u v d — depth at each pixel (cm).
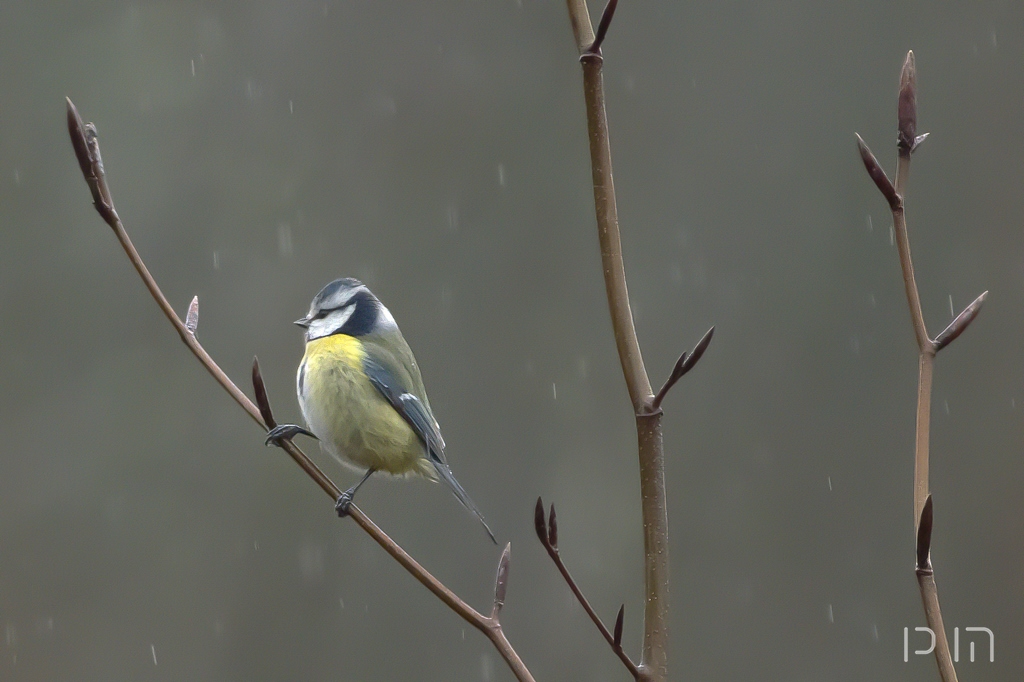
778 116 1581
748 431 1426
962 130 1509
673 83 1619
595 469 1428
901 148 320
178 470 1362
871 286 1470
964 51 1548
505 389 1470
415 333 1482
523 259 1535
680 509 1407
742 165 1570
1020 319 1400
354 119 1585
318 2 1617
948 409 1381
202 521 1339
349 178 1554
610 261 327
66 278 1462
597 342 1490
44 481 1362
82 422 1390
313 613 1303
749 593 1356
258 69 1598
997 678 1255
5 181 1492
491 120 1602
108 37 1566
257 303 1464
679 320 1490
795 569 1361
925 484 306
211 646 1289
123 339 1441
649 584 309
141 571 1317
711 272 1512
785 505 1387
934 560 1323
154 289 435
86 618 1303
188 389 1409
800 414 1428
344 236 1518
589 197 1560
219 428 1384
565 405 1450
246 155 1554
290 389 1404
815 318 1467
